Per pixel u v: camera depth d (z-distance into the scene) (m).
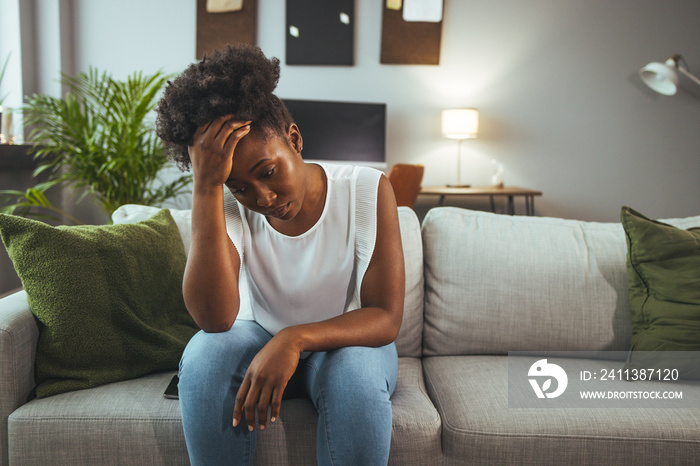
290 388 1.08
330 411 0.91
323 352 1.01
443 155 4.62
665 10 4.48
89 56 4.45
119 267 1.21
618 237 1.50
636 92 4.56
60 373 1.13
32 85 4.12
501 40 4.53
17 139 3.82
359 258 1.07
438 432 1.06
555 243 1.47
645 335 1.30
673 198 4.64
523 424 1.05
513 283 1.42
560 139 4.61
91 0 4.41
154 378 1.19
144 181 3.41
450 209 1.57
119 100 3.15
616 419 1.06
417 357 1.46
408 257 1.44
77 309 1.14
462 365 1.33
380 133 4.38
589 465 1.04
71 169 3.47
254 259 1.11
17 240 1.15
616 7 4.48
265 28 4.48
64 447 1.04
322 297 1.09
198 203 0.94
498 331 1.40
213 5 4.41
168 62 4.46
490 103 4.57
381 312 1.01
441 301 1.44
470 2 4.50
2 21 3.94
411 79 4.55
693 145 4.59
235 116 0.85
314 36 4.47
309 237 1.07
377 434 0.87
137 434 1.03
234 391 0.93
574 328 1.40
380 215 1.07
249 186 0.88
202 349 0.95
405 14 4.46
